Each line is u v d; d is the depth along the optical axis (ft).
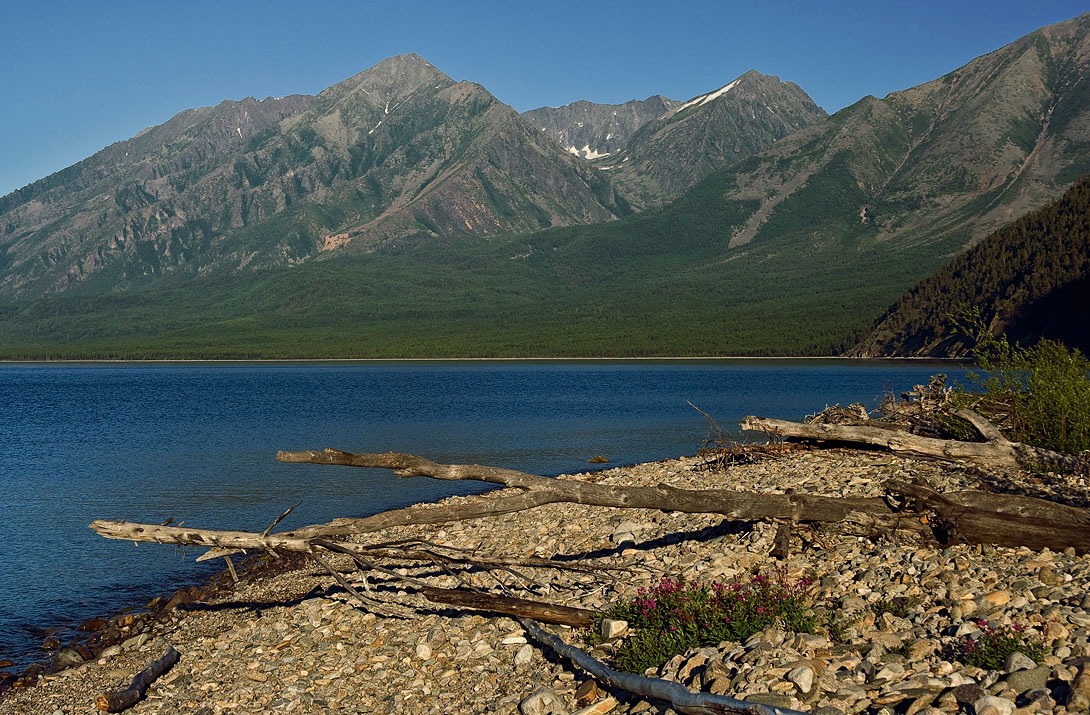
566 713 35.78
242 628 55.67
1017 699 28.09
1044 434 77.61
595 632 43.86
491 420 236.02
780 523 53.98
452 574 56.59
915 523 50.49
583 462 145.69
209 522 99.25
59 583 74.13
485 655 44.70
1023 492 62.03
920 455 82.43
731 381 451.94
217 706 42.93
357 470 143.84
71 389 463.83
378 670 44.86
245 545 56.18
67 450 180.14
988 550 46.09
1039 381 80.28
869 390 353.10
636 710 34.04
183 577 75.61
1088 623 33.81
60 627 62.28
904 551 47.70
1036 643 32.53
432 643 47.24
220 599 66.23
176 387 480.64
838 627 37.76
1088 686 27.53
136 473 142.10
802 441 97.19
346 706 41.19
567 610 46.57
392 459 55.72
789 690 31.01
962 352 624.59
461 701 39.93
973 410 83.10
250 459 160.15
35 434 216.95
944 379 97.76
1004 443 73.61
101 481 133.49
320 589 64.95
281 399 354.13
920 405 96.07
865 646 34.99
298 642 50.93
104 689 48.06
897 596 41.22
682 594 42.91
